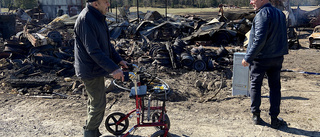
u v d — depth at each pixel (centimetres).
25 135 414
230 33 1728
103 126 439
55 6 3475
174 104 554
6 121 467
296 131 413
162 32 1939
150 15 2667
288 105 529
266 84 708
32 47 1032
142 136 403
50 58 878
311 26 2398
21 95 625
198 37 1762
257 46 367
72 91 658
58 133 421
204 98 618
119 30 2011
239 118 472
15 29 1611
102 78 330
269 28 369
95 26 289
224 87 701
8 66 891
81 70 311
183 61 919
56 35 1086
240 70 608
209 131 422
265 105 530
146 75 662
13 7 5091
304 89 654
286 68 970
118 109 523
